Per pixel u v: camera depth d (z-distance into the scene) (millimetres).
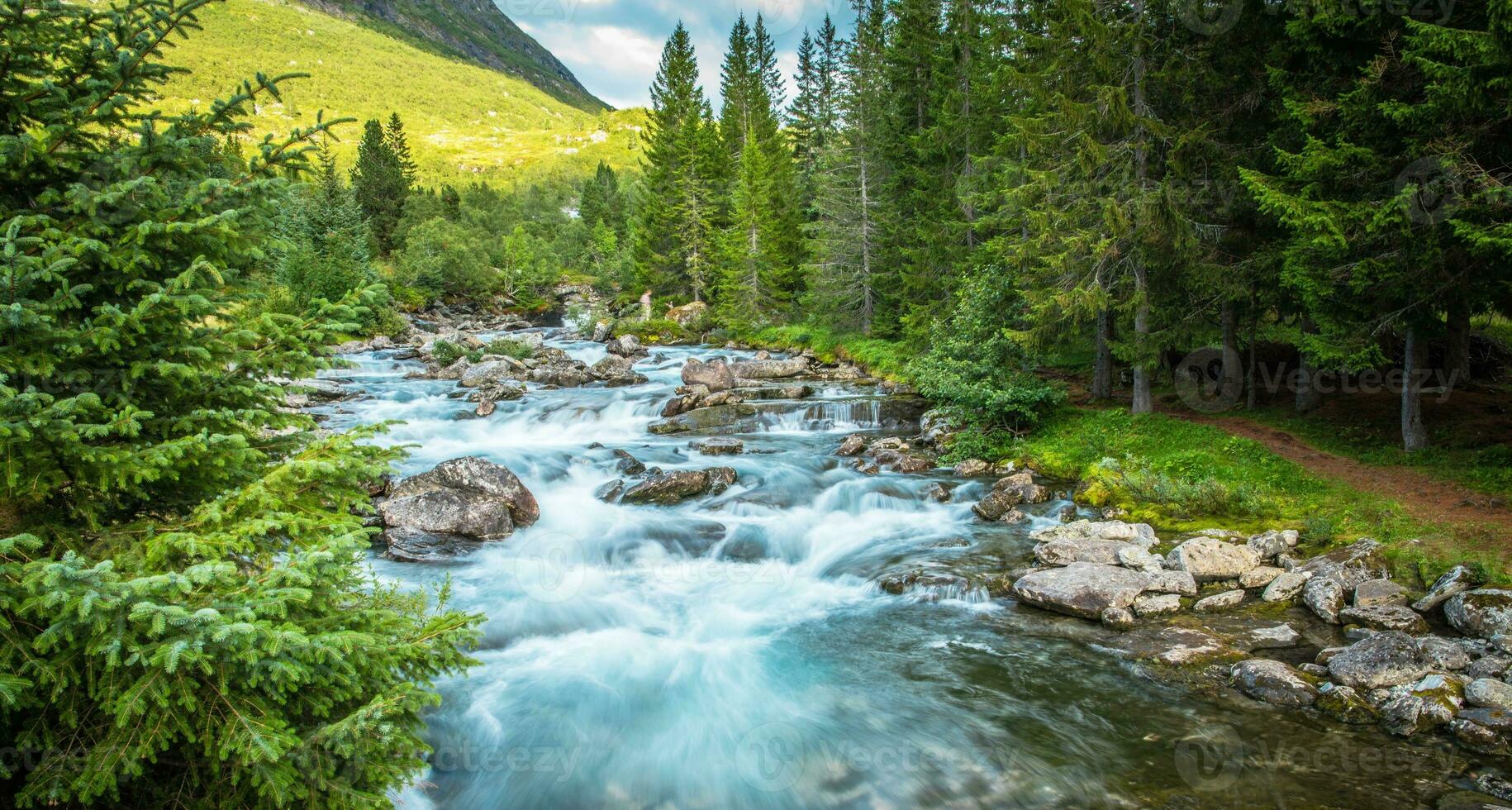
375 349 43281
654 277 58344
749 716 7949
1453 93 10047
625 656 9367
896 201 36781
